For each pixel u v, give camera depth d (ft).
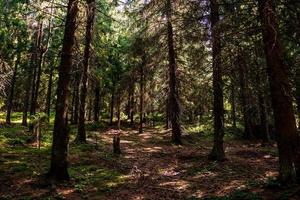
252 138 91.66
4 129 77.61
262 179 41.78
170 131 114.42
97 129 109.60
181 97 81.61
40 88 120.98
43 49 82.84
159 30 74.13
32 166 45.96
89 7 49.39
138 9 73.00
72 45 43.06
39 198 35.17
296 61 44.47
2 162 46.98
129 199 37.01
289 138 33.32
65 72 42.29
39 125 63.82
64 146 41.63
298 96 48.67
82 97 69.92
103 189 39.96
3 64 62.39
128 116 147.23
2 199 34.24
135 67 97.25
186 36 54.44
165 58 79.97
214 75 56.49
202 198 35.99
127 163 54.39
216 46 48.57
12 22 70.69
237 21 40.50
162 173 48.98
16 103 143.54
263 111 81.35
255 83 58.85
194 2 51.21
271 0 34.76
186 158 59.88
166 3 63.36
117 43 98.17
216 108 56.80
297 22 39.63
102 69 91.20
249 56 50.06
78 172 45.98
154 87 89.76
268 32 34.78
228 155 63.87
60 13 70.95
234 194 34.83
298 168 33.12
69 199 36.06
